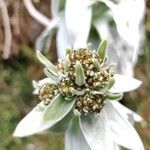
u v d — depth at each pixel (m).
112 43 0.17
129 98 0.21
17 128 0.10
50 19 0.22
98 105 0.10
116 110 0.11
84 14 0.17
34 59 0.22
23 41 0.22
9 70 0.22
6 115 0.21
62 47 0.17
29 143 0.20
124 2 0.17
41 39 0.19
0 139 0.20
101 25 0.17
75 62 0.10
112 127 0.11
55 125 0.11
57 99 0.10
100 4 0.17
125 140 0.10
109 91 0.10
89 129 0.10
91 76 0.10
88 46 0.11
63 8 0.18
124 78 0.11
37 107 0.10
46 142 0.20
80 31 0.16
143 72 0.22
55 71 0.10
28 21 0.22
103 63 0.10
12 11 0.22
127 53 0.17
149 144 0.21
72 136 0.11
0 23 0.22
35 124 0.10
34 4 0.22
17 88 0.22
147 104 0.21
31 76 0.22
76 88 0.10
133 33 0.17
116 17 0.16
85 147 0.11
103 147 0.10
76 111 0.10
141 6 0.17
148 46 0.21
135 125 0.21
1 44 0.22
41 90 0.10
